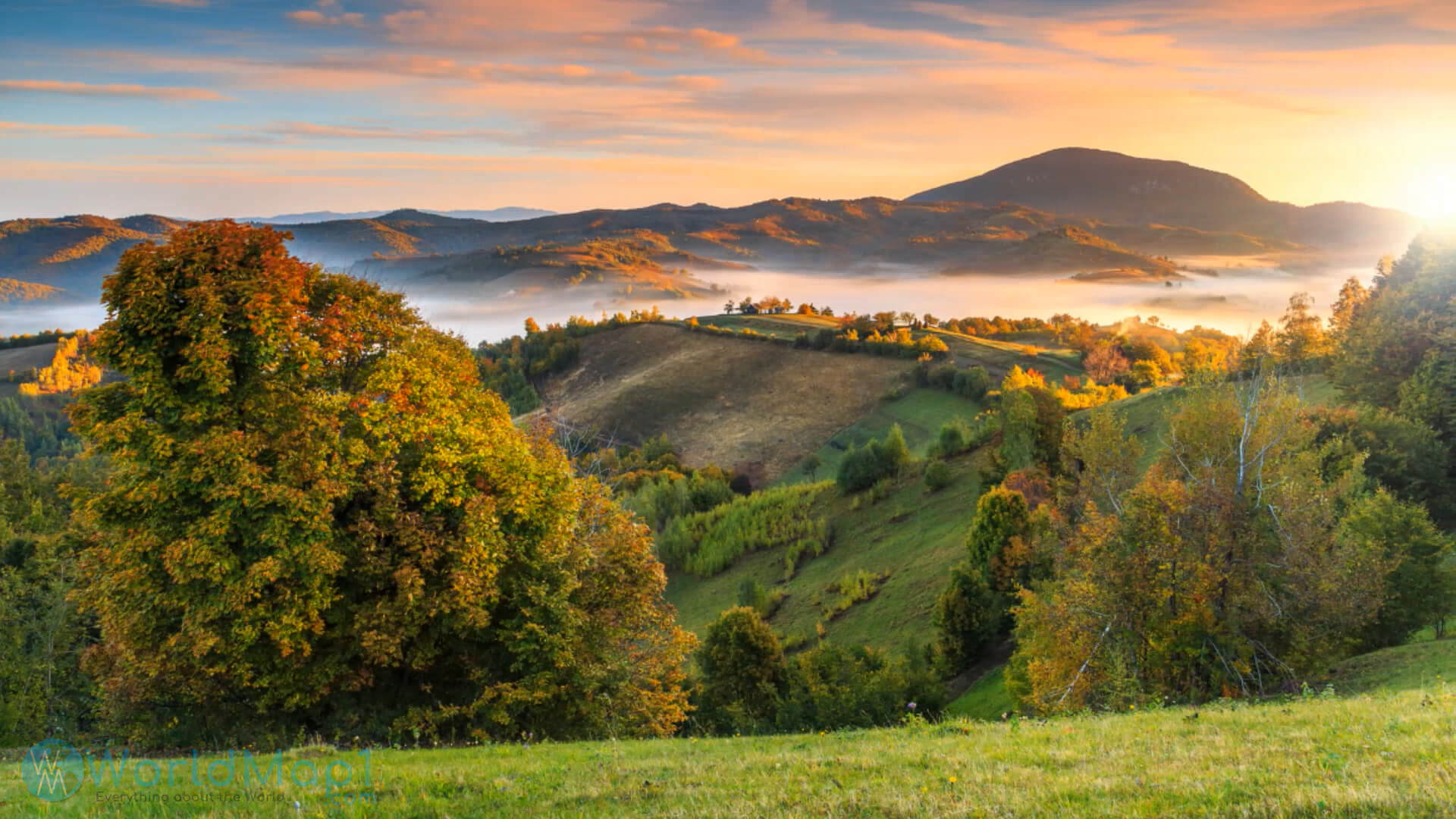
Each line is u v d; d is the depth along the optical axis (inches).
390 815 442.0
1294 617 1170.0
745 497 4776.1
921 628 2723.9
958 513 3521.2
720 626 2190.0
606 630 1130.0
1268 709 734.5
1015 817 387.9
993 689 2103.8
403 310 1109.7
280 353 937.5
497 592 981.2
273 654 900.0
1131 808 386.0
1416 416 2388.0
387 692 1021.2
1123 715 823.1
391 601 942.4
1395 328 2797.7
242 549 880.9
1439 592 1391.5
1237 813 367.6
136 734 930.7
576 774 552.4
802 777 504.4
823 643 2305.6
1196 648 1145.4
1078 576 1338.6
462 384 1134.4
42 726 1284.4
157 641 910.4
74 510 916.6
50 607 1402.6
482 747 780.0
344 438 948.0
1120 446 1686.8
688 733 1977.1
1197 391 1475.1
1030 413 3068.4
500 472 1023.6
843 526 3919.8
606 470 4987.7
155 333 888.3
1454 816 341.7
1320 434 2154.3
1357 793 376.8
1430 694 748.6
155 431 877.2
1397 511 1446.9
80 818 441.7
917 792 443.8
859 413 6860.2
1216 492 1195.3
